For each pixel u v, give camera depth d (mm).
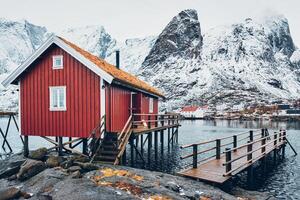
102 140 17562
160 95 29422
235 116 131375
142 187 12266
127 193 11516
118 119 20016
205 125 86625
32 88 19656
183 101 199875
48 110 19219
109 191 11500
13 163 16031
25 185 13570
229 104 181250
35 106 19562
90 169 14695
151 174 14617
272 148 21938
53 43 18672
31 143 39094
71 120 18656
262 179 18750
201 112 142250
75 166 14617
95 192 11383
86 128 18266
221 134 53844
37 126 19484
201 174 14172
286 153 29703
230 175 13852
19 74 19406
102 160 16953
